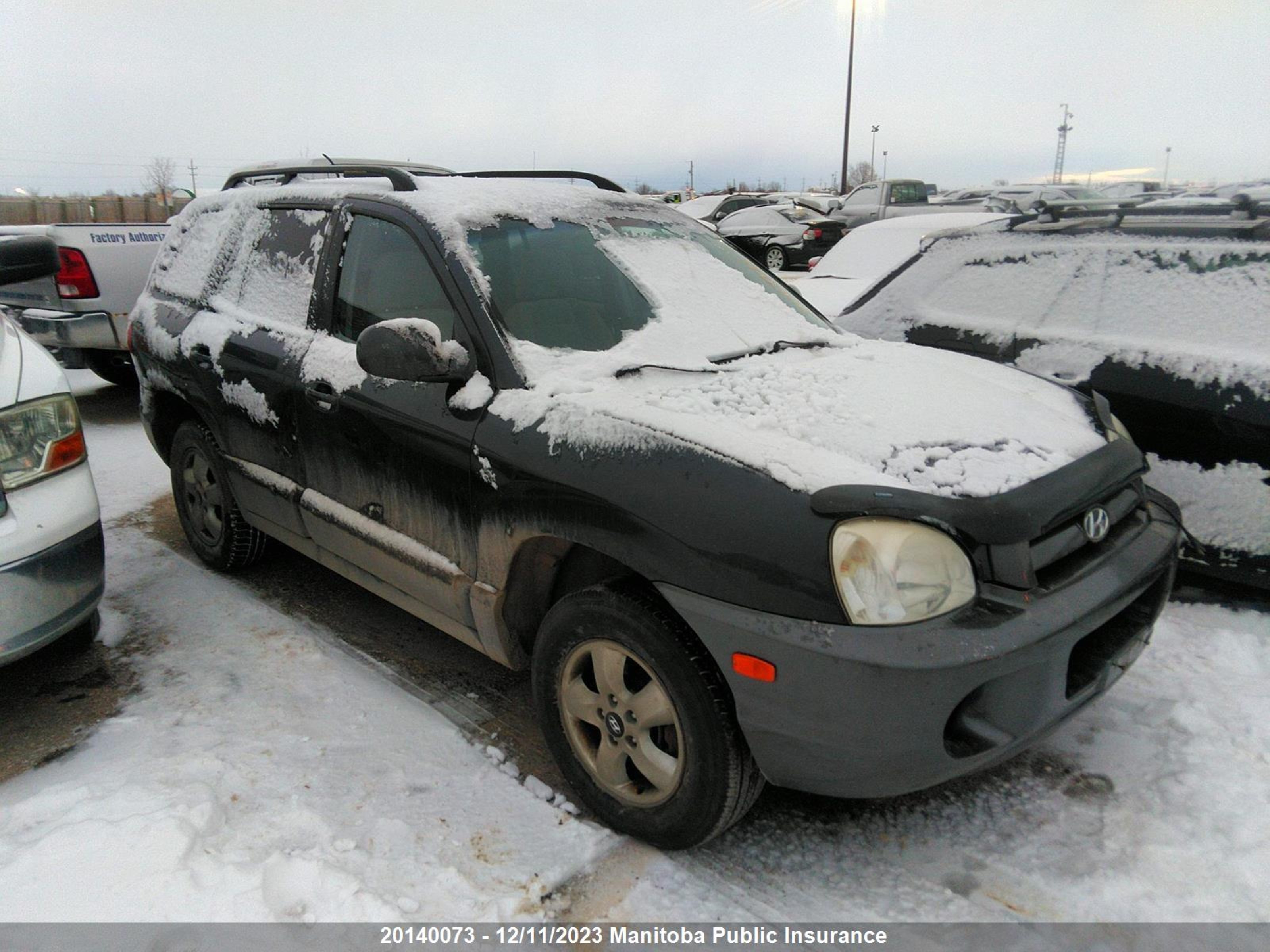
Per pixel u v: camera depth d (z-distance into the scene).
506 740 2.89
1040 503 2.11
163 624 3.66
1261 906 2.16
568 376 2.55
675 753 2.29
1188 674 3.14
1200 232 3.63
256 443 3.54
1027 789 2.62
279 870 2.24
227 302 3.83
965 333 4.17
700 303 3.09
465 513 2.63
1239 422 3.32
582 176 3.87
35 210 29.44
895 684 1.88
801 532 1.97
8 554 2.78
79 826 2.36
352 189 3.37
